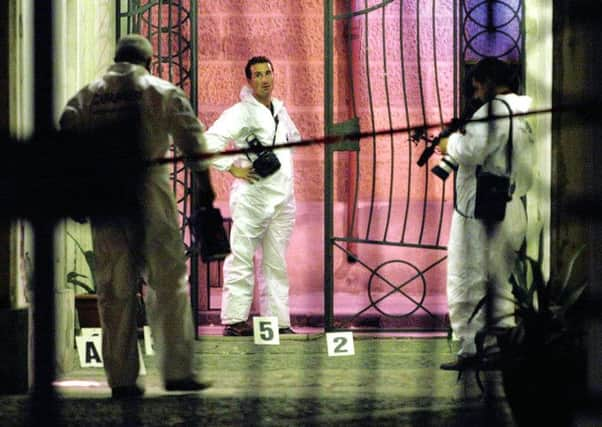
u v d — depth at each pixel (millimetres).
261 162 20328
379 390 15445
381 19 22250
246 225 20406
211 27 22797
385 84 20469
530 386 12773
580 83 15953
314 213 22906
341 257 22500
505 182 16500
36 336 11398
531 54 19625
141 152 14484
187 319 15109
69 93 19781
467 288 16828
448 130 16812
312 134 22906
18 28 15055
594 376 12734
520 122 16703
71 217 12586
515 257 16859
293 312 22297
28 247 15727
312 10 22859
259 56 21438
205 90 22797
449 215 22234
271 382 16219
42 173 11930
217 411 13992
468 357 15328
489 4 19422
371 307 21812
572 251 16203
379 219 22344
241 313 20453
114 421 13375
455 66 19734
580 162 16000
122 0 20984
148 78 14703
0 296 15180
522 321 13055
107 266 14750
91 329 17453
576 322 13258
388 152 22266
